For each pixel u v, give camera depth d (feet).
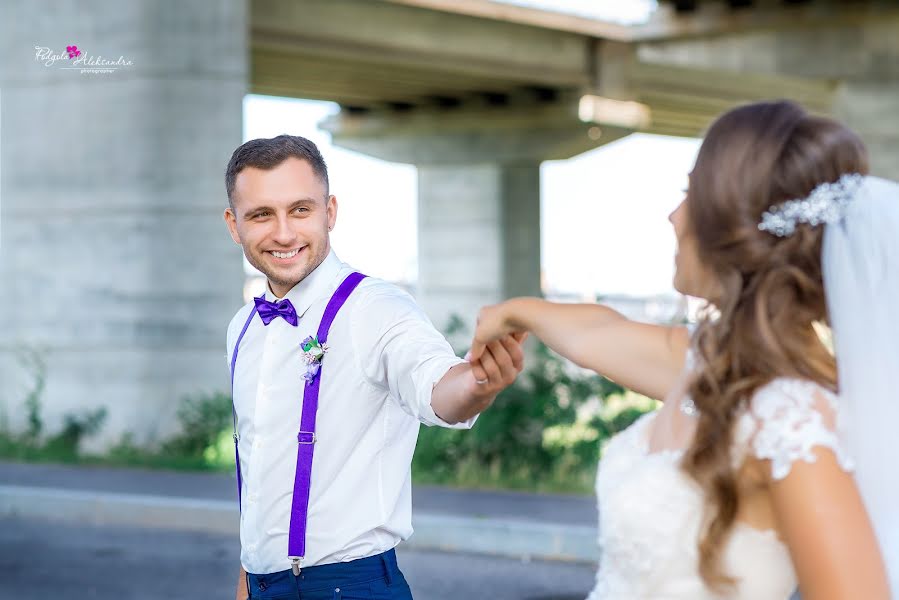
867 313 6.72
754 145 6.89
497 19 87.61
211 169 51.93
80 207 52.39
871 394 6.68
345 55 79.10
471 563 29.50
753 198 6.86
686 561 7.08
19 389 53.21
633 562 7.30
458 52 86.02
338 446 10.36
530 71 92.12
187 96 51.65
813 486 6.31
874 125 89.56
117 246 51.85
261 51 77.56
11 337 53.47
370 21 80.12
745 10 90.74
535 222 109.91
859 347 6.70
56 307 52.80
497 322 8.91
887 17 88.28
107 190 51.98
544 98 102.47
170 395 51.52
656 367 8.27
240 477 10.96
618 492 7.39
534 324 8.79
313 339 10.39
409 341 10.13
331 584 10.29
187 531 33.96
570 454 40.78
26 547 31.60
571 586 27.04
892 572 6.71
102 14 51.98
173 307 51.62
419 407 9.92
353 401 10.37
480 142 107.65
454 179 111.65
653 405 41.86
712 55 93.97
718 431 6.73
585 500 34.83
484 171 110.32
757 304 6.80
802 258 6.87
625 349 8.37
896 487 6.64
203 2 51.62
